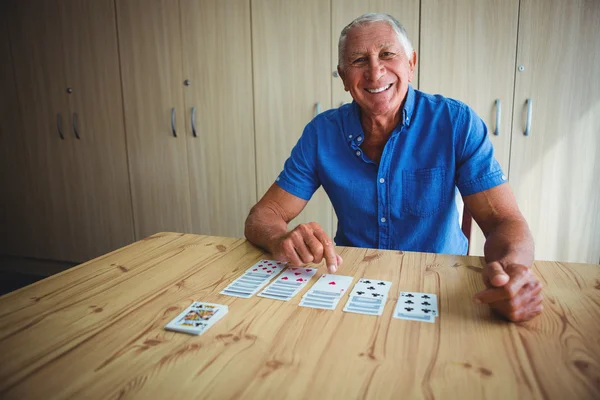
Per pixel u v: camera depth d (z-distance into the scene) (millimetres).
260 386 679
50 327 877
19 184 3664
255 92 2982
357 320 877
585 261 2707
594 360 723
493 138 2686
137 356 771
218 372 717
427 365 720
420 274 1103
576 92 2551
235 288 1045
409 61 1490
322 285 1050
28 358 772
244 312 923
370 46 1399
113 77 3246
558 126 2602
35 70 3412
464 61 2635
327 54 2809
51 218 3643
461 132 1465
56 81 3383
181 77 3102
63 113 3418
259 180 3105
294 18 2820
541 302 869
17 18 3363
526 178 2688
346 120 1586
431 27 2639
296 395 655
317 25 2791
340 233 1684
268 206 1562
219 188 3199
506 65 2592
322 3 2758
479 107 2664
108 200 3469
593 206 2648
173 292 1033
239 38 2939
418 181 1519
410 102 1508
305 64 2857
